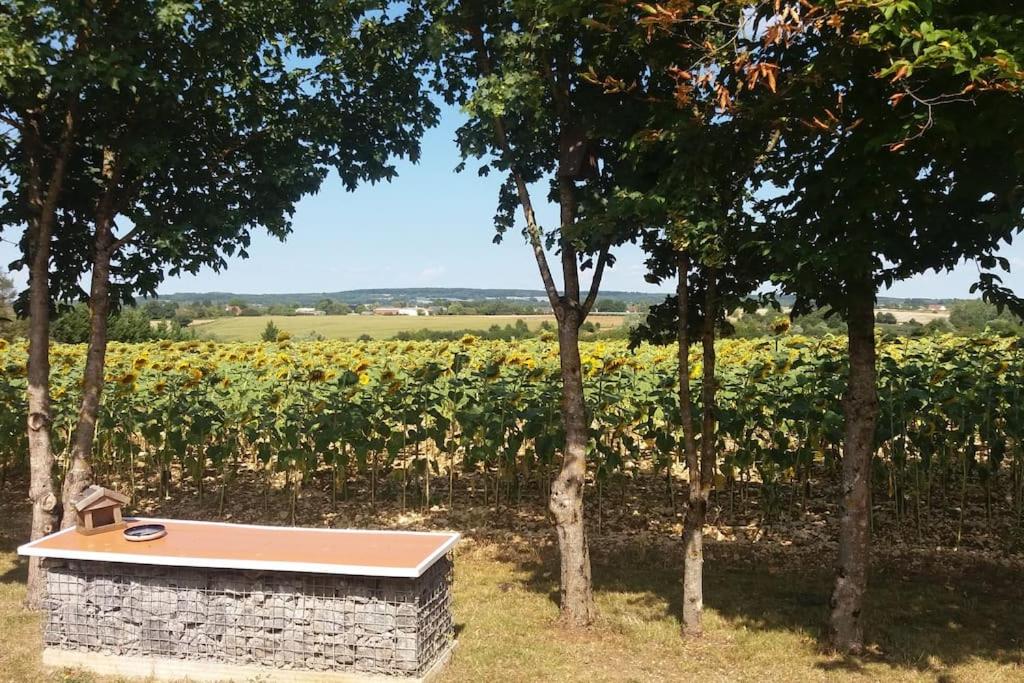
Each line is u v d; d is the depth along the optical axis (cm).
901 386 882
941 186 525
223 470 997
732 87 516
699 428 904
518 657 559
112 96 630
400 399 971
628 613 648
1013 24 439
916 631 605
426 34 654
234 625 518
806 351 1235
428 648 525
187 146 687
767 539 854
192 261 675
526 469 1031
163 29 608
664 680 528
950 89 454
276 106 707
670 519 926
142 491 1084
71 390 1076
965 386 871
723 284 593
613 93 584
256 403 1028
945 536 847
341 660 506
